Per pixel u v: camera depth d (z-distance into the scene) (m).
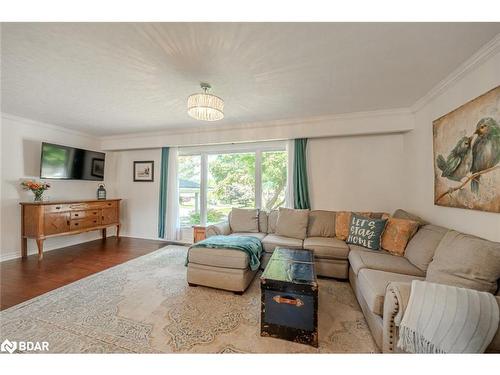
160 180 4.45
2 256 3.09
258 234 3.21
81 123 3.58
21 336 1.55
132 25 1.36
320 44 1.54
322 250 2.56
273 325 1.56
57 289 2.25
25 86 2.23
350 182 3.33
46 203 3.17
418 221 2.30
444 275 1.37
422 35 1.43
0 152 3.08
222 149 4.11
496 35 1.42
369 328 1.64
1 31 1.40
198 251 2.31
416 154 2.70
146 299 2.08
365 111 2.95
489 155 1.51
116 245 4.02
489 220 1.53
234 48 1.59
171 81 2.11
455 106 1.93
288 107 2.81
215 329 1.64
